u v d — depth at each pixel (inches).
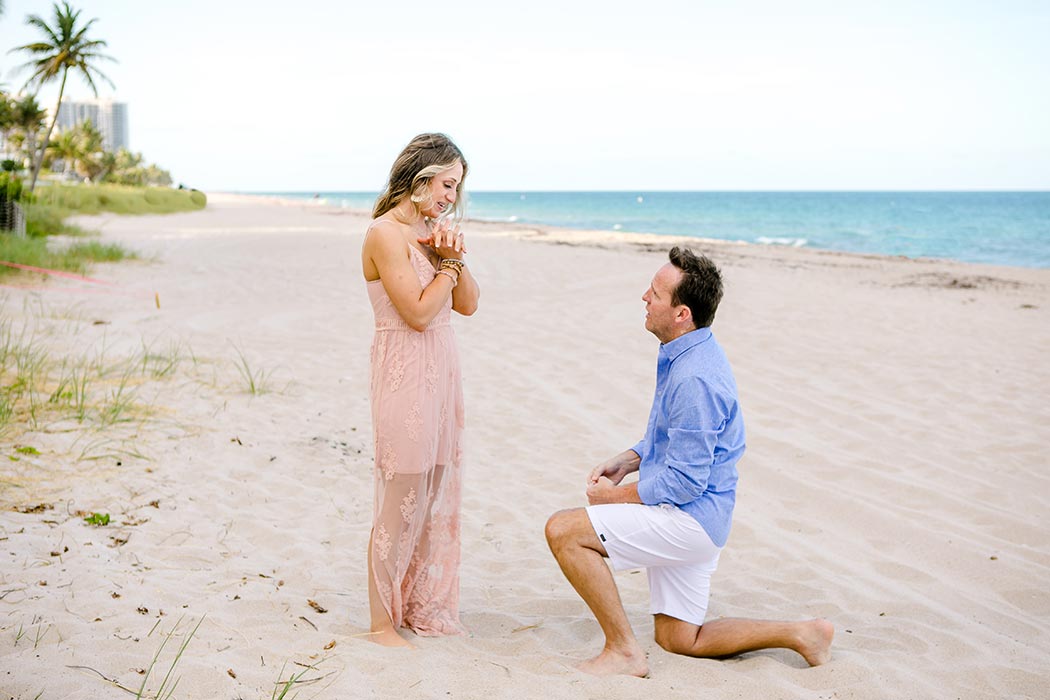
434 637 134.0
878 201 5821.9
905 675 120.0
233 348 347.6
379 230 124.1
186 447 219.9
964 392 295.6
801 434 252.8
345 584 153.4
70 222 1008.2
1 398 234.1
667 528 120.0
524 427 263.1
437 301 125.6
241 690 106.7
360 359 342.3
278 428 246.4
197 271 586.9
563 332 398.0
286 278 566.3
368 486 208.4
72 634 119.5
